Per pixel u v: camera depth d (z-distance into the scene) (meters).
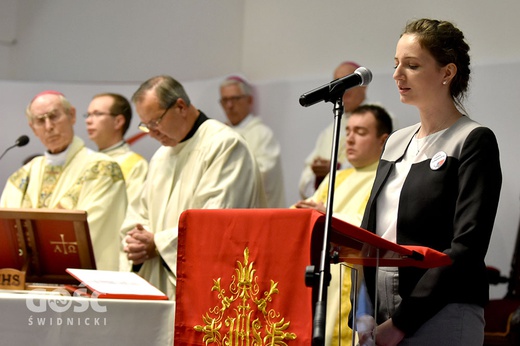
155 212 5.20
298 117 7.36
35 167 6.23
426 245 2.92
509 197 5.95
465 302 2.83
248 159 5.16
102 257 5.85
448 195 2.91
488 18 6.41
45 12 9.51
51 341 3.30
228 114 7.66
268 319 2.80
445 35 3.03
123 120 7.72
